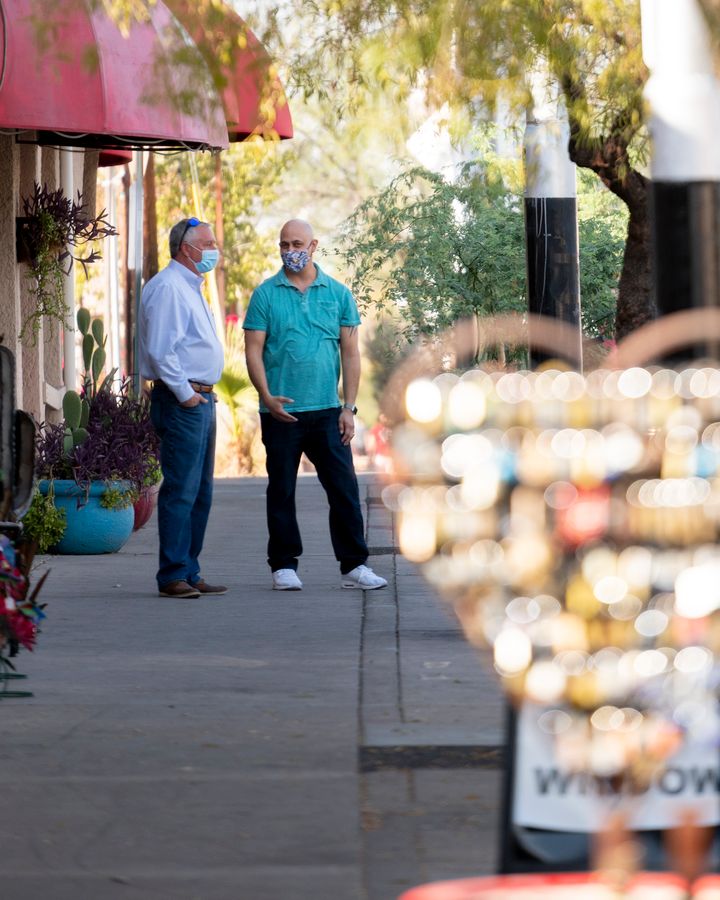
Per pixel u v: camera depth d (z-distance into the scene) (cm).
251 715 1412
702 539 800
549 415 820
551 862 812
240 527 3206
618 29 2288
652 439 812
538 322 888
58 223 2969
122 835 1063
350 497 2222
